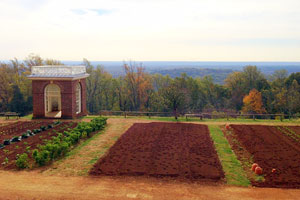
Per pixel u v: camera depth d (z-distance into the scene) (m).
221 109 51.22
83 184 11.54
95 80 54.38
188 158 14.38
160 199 10.23
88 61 54.50
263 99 51.97
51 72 25.56
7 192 10.87
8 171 13.01
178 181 11.69
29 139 18.39
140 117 27.44
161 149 15.96
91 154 15.38
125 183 11.56
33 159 14.46
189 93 52.50
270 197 10.35
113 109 53.16
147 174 12.35
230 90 58.75
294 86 49.97
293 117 30.61
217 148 16.34
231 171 12.80
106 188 11.13
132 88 52.50
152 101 48.78
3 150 15.97
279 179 11.79
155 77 58.72
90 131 19.56
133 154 15.09
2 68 49.22
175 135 19.28
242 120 25.66
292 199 10.19
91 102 55.03
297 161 13.92
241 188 11.11
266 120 25.72
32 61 53.84
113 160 14.17
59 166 13.62
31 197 10.46
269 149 15.98
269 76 65.31
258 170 12.38
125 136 19.03
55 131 20.59
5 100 46.03
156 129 21.20
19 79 47.19
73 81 25.66
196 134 19.62
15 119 25.77
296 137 18.84
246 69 57.69
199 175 12.21
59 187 11.28
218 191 10.84
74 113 26.16
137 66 51.91
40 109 25.88
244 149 16.23
